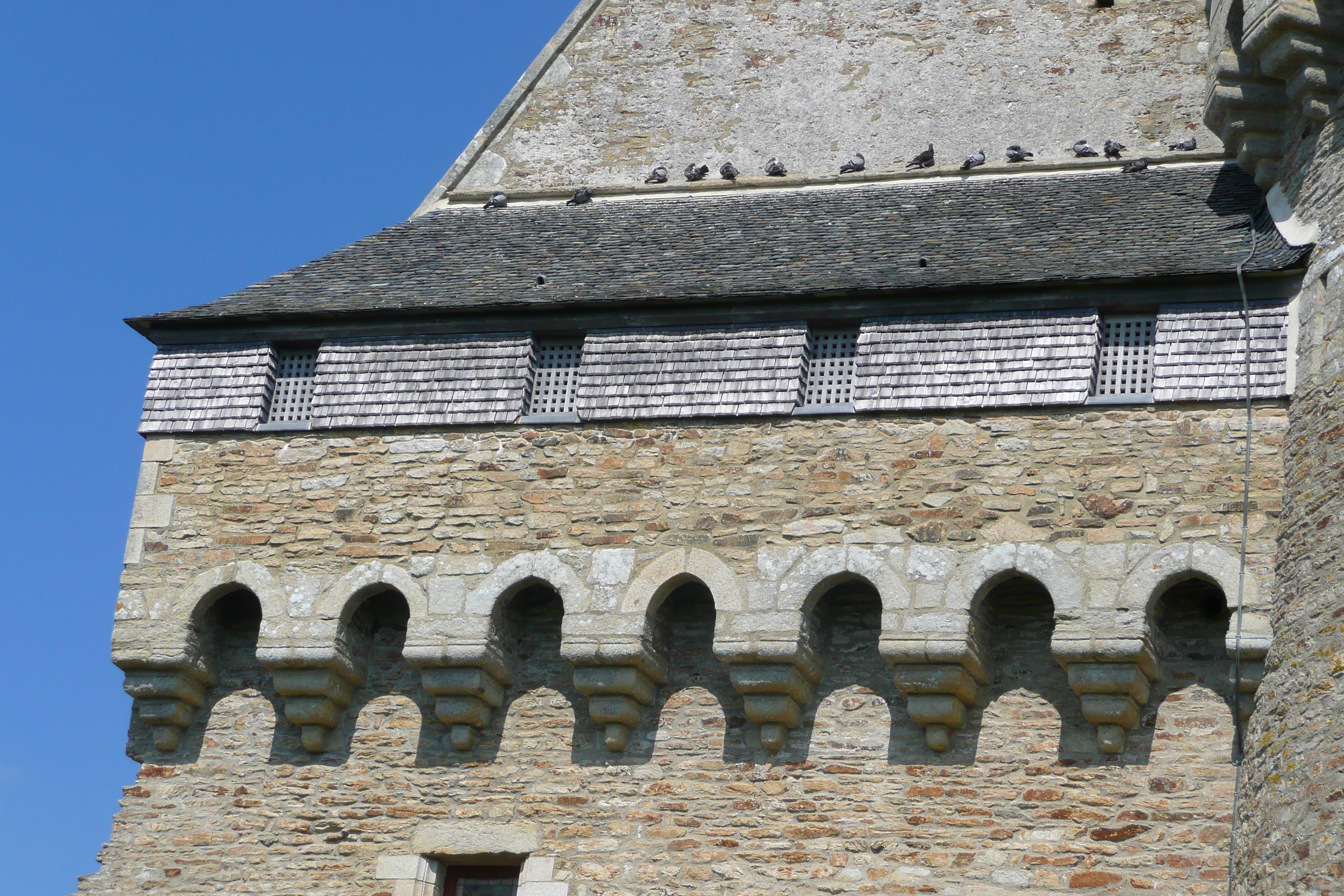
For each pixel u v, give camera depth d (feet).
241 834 124.98
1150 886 110.83
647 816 119.75
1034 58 149.89
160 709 127.85
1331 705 104.06
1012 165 145.59
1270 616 111.24
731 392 125.39
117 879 125.18
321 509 128.67
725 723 121.29
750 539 121.29
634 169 152.66
